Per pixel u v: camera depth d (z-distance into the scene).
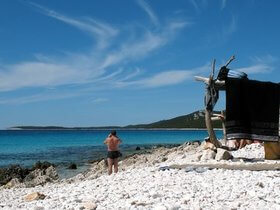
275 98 18.56
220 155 18.98
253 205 11.90
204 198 12.79
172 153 37.88
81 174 34.44
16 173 35.06
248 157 20.67
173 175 16.50
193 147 38.97
